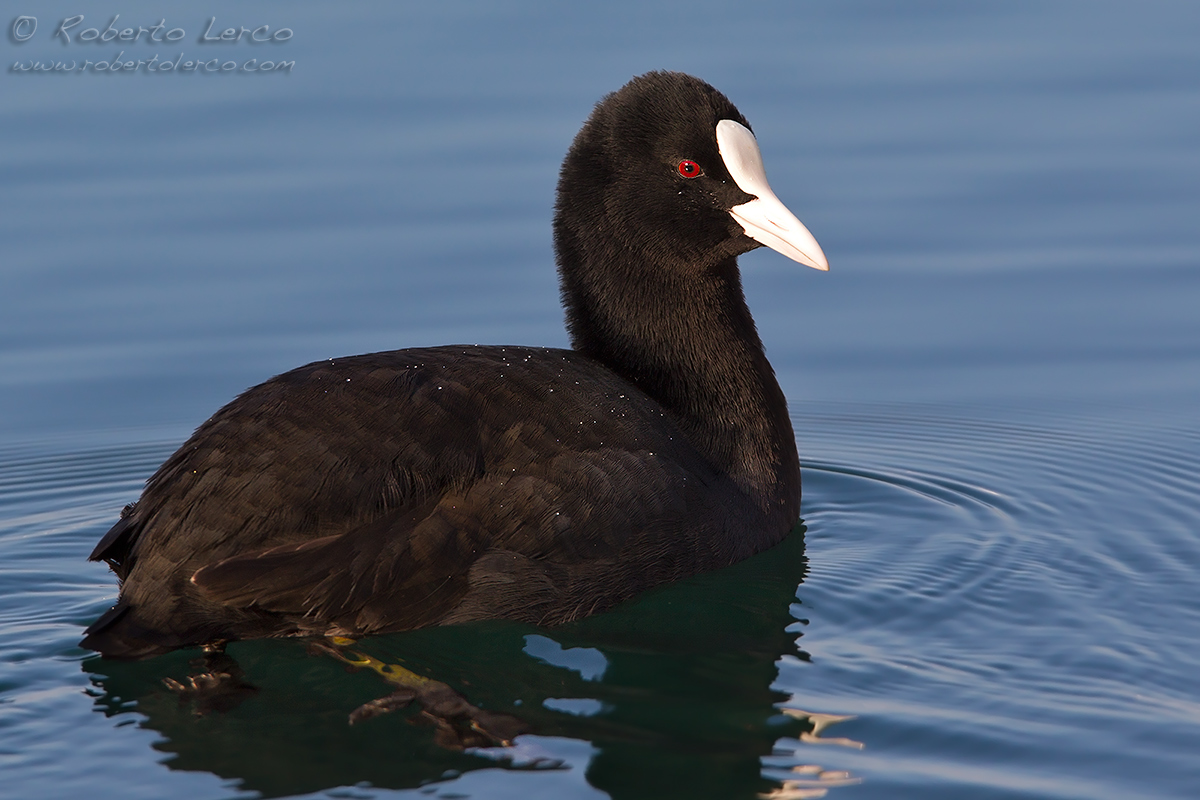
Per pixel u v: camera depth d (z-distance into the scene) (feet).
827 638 37.88
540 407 38.06
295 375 36.70
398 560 34.50
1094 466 53.42
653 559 38.78
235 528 33.40
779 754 31.37
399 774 30.73
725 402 44.45
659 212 44.32
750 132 44.78
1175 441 55.36
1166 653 36.37
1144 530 46.32
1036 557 43.86
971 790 29.63
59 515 48.29
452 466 35.73
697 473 41.37
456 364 38.42
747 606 40.27
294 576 33.19
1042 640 37.35
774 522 43.86
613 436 38.93
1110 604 39.81
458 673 35.88
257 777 30.55
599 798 29.66
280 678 35.47
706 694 34.63
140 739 32.22
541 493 36.65
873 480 53.01
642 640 38.14
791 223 43.34
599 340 45.55
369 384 36.40
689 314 44.65
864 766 30.78
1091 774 30.27
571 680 35.53
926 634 38.01
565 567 37.11
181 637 33.19
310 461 34.17
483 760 31.40
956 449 56.18
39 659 36.19
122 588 33.96
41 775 30.50
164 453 54.34
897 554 44.60
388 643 35.86
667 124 44.09
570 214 45.73
